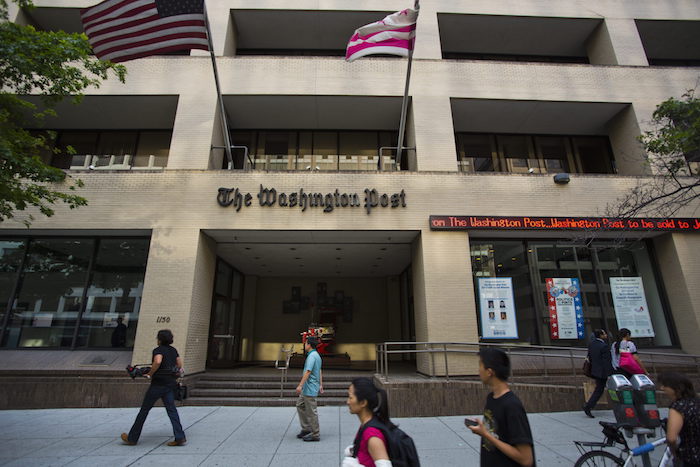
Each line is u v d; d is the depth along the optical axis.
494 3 14.02
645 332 11.45
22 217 10.82
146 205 11.00
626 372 7.71
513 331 11.16
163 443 6.23
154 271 10.47
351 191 11.36
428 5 13.85
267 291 18.31
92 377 9.66
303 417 6.50
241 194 11.18
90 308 11.09
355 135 14.35
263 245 12.68
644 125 12.59
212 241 11.95
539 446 6.09
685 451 3.36
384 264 15.73
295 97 12.58
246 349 17.02
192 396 9.75
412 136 12.56
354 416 8.16
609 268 11.97
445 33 14.72
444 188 11.45
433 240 11.05
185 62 12.59
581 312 11.48
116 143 13.83
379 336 18.03
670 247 11.56
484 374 2.89
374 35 10.10
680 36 14.95
